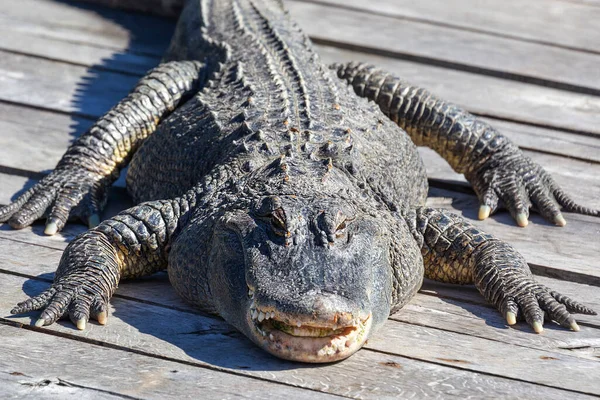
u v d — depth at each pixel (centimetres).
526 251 698
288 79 743
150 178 710
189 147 676
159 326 557
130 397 479
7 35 1008
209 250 571
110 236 598
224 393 489
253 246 529
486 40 1085
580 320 600
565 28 1138
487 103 948
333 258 519
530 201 764
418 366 530
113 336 538
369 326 515
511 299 596
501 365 539
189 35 901
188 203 614
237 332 556
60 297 550
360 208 576
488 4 1192
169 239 609
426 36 1079
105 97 912
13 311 540
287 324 505
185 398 481
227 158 629
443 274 643
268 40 838
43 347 520
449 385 513
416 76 994
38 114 865
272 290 497
